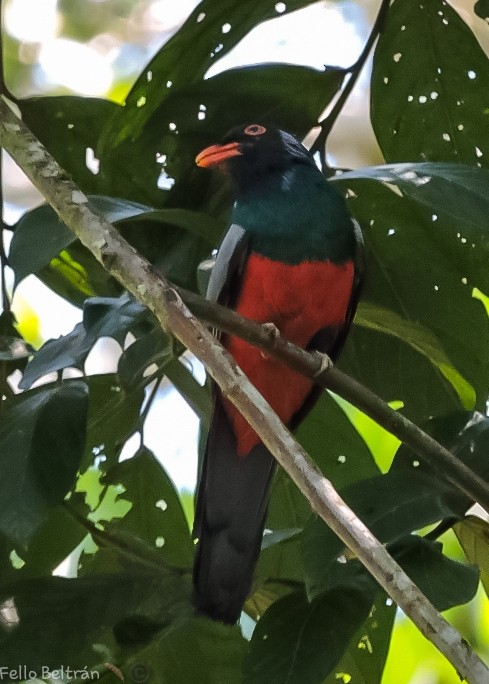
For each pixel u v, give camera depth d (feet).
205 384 25.02
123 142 26.35
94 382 24.44
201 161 26.17
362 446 25.89
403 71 26.30
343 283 24.75
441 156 26.53
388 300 26.16
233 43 25.91
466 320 25.72
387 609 22.81
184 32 24.91
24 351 21.42
